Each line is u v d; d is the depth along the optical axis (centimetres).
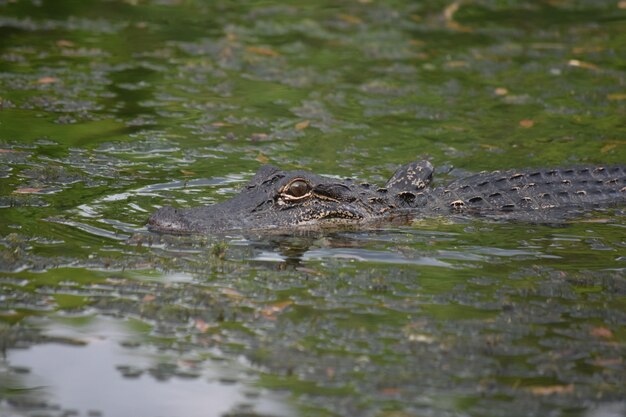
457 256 1742
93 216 1852
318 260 1697
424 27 3609
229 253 1697
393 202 2027
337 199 1936
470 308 1498
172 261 1639
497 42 3441
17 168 2128
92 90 2791
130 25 3488
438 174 2288
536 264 1706
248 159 2308
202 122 2584
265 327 1416
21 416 1186
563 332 1422
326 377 1281
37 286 1517
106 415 1191
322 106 2772
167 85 2888
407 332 1409
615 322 1460
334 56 3253
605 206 2120
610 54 3316
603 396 1247
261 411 1200
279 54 3250
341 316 1459
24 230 1747
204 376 1282
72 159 2223
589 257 1756
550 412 1208
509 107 2814
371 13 3766
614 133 2611
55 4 3684
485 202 2084
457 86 2989
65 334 1377
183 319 1433
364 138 2525
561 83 3027
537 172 2217
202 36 3400
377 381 1273
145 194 2008
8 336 1356
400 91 2930
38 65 2978
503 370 1308
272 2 3884
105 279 1557
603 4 3925
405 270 1658
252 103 2772
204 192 2039
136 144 2372
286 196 1891
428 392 1250
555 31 3572
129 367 1302
